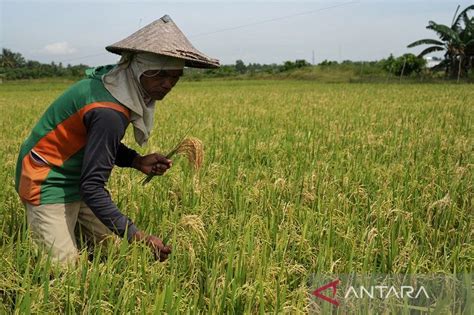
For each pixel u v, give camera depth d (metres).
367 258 3.33
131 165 4.03
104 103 3.21
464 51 42.44
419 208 4.71
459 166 6.28
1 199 4.69
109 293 3.06
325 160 6.85
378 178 5.64
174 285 3.06
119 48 3.21
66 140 3.43
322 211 4.55
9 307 3.02
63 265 3.43
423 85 36.59
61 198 3.56
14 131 11.48
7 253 3.39
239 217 4.09
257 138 9.01
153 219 4.26
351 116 13.59
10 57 77.19
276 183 4.97
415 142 8.21
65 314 2.88
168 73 3.29
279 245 3.61
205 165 6.59
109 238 3.79
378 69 58.91
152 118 3.48
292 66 72.31
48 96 30.39
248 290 3.03
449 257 3.78
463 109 15.36
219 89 36.38
